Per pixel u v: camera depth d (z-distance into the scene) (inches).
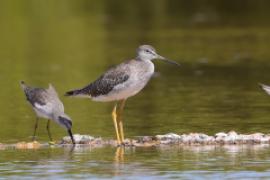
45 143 705.6
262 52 1301.7
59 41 1476.4
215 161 620.7
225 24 1660.9
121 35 1540.4
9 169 603.8
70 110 864.9
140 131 748.0
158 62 1236.5
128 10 1904.5
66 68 1176.8
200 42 1425.9
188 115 823.1
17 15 1779.0
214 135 710.5
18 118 823.7
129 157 641.0
